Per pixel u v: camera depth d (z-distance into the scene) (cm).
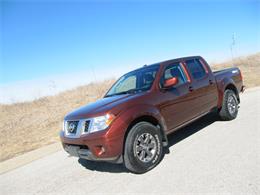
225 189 295
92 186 385
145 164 394
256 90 1135
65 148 436
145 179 370
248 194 276
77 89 1994
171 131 466
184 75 526
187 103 499
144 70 525
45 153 668
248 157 376
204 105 548
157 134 419
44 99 1825
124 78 571
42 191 407
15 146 838
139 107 401
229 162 370
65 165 523
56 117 1234
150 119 430
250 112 684
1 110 1620
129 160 380
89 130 379
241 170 336
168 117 455
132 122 399
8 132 1088
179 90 489
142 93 436
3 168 596
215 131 554
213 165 370
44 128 1072
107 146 361
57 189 402
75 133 400
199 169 366
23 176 505
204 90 549
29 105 1703
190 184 325
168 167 398
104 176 417
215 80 596
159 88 460
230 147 434
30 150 750
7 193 428
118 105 389
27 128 1117
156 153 412
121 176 402
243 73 1892
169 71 505
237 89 676
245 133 499
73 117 418
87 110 415
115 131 365
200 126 625
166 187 330
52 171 498
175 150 477
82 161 532
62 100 1706
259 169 329
